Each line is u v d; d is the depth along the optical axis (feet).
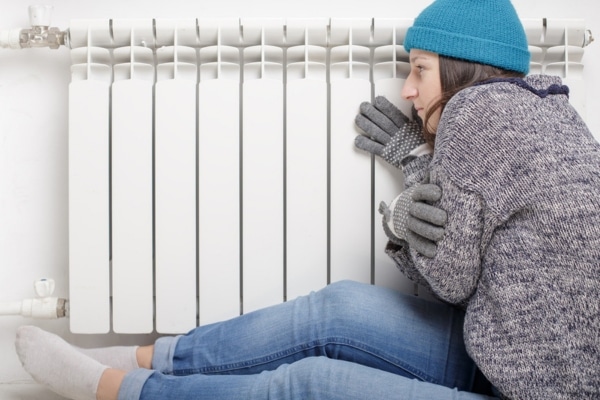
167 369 3.36
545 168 2.52
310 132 3.67
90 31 3.70
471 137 2.64
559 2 4.03
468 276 2.72
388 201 3.70
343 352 3.05
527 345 2.50
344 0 4.01
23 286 4.08
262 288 3.75
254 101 3.66
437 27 3.08
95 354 3.49
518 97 2.68
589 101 4.09
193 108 3.68
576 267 2.45
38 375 3.27
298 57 3.76
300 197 3.69
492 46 3.01
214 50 3.72
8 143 4.03
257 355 3.20
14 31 3.75
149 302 3.78
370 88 3.68
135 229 3.73
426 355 3.03
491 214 2.58
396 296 3.21
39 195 4.06
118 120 3.68
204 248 3.73
